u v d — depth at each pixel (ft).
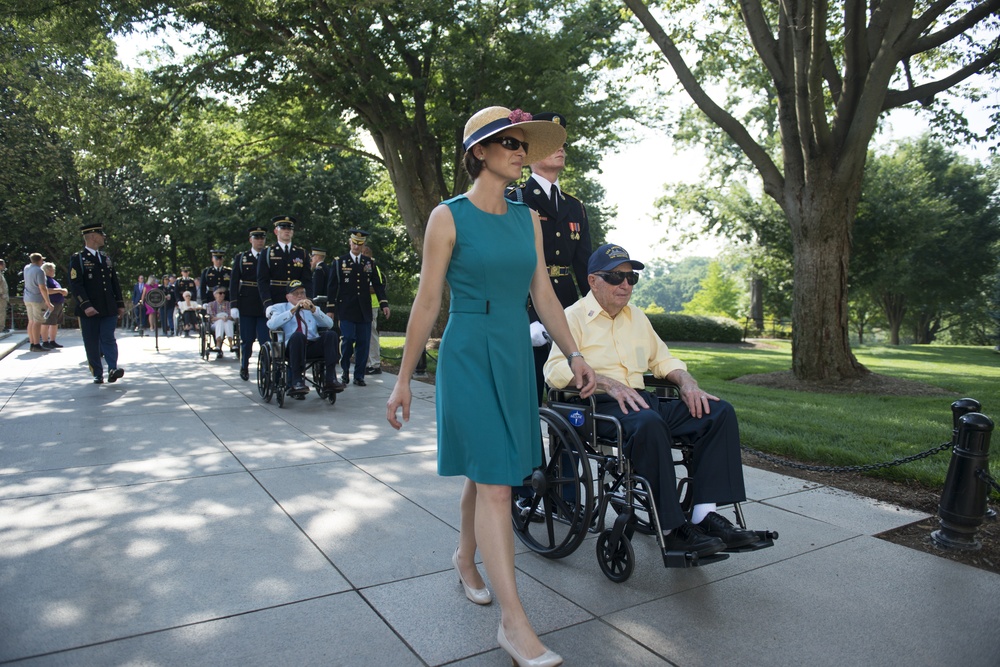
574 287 14.89
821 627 9.22
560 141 9.17
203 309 42.22
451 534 12.50
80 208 109.19
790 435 19.80
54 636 8.72
